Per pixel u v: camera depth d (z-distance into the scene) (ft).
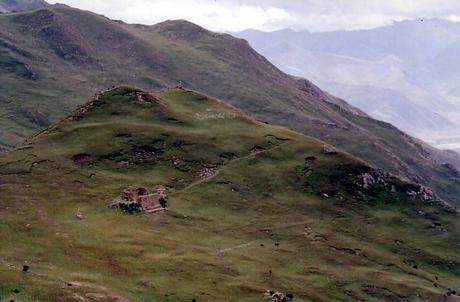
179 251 318.65
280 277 324.60
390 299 344.49
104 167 454.40
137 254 295.28
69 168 434.71
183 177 467.11
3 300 192.95
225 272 304.91
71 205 363.35
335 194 487.61
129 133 510.58
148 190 417.69
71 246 283.18
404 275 388.57
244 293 282.36
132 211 378.12
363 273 371.35
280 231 408.67
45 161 436.35
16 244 268.41
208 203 428.15
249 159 513.86
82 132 502.38
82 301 208.85
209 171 483.92
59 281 226.38
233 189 459.32
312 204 465.47
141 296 240.12
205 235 368.27
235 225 401.49
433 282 391.24
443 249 447.83
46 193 375.86
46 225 309.01
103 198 390.83
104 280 246.47
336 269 367.86
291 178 495.00
